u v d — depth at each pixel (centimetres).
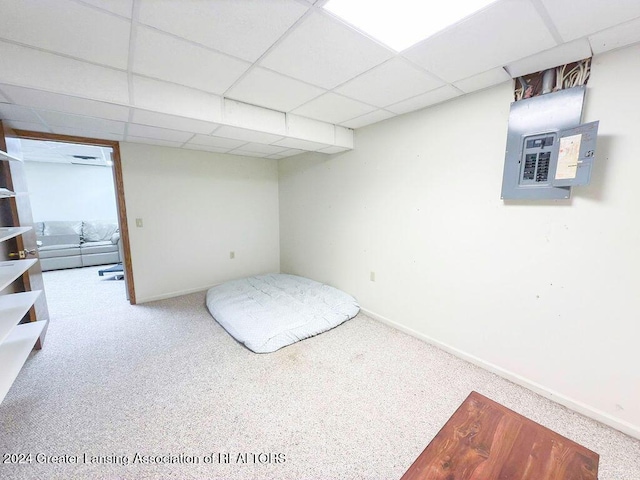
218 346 244
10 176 219
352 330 274
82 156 529
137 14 117
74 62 155
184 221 365
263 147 328
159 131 248
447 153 219
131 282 336
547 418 165
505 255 193
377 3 112
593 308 160
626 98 141
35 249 260
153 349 239
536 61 155
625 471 133
